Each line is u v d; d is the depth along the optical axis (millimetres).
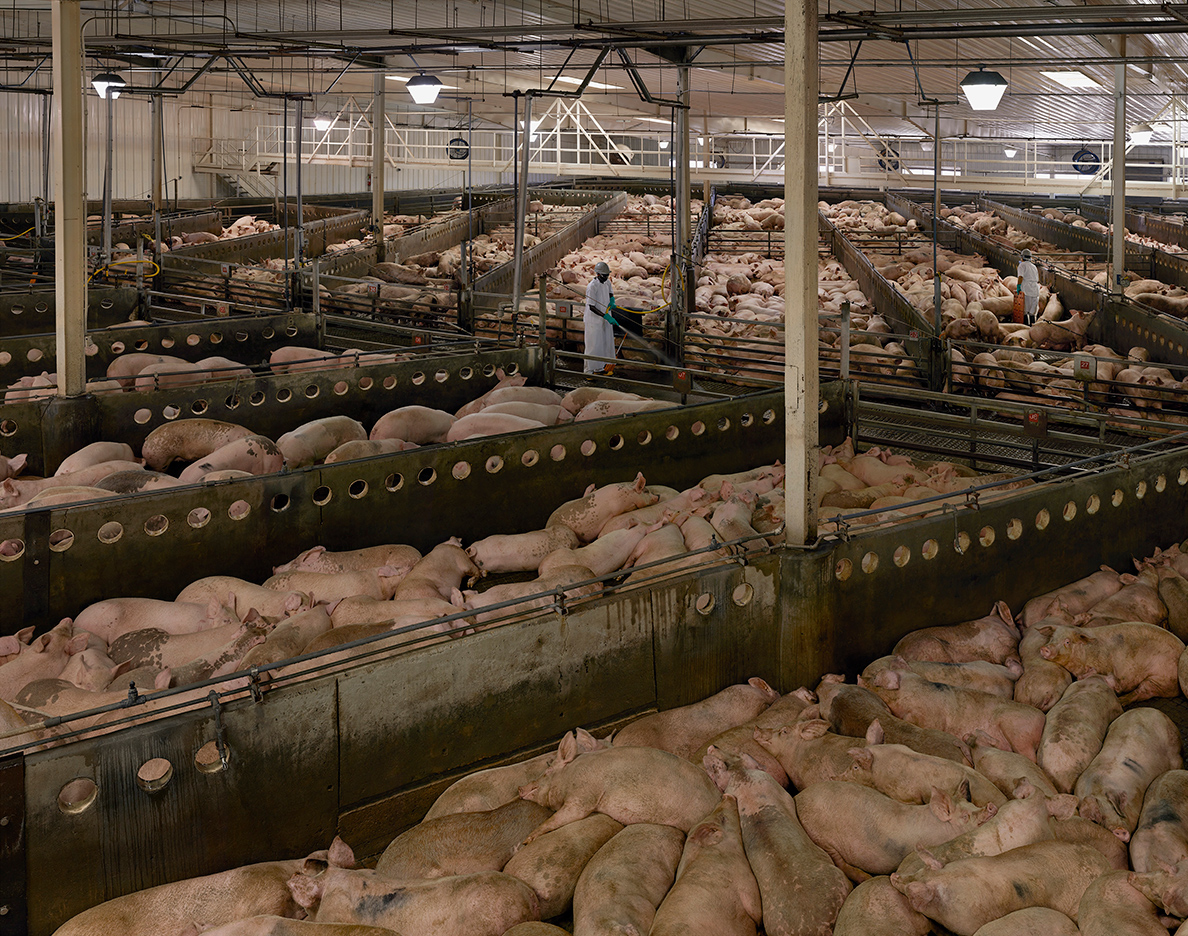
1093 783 4859
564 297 18453
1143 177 44031
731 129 40312
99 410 9602
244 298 17781
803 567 6074
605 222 29922
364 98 35500
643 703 5977
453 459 8344
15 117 27328
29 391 10398
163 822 4566
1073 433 11312
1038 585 7270
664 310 15242
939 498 6617
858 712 5500
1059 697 5797
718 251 26734
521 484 8773
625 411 10109
